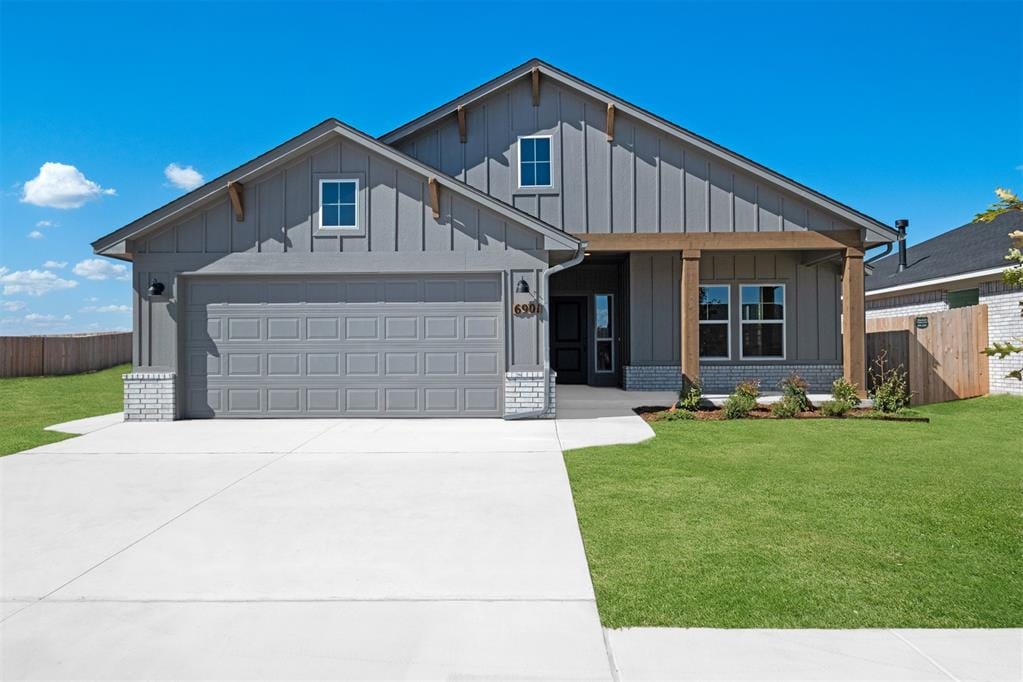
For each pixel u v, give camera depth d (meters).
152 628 3.25
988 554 4.15
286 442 8.52
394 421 10.37
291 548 4.39
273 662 2.91
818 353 14.38
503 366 10.52
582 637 3.11
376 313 10.64
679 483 6.09
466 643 3.07
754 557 4.11
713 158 12.66
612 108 12.59
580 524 4.85
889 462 7.00
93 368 22.77
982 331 13.02
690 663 2.85
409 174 10.52
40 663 2.92
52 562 4.15
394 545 4.44
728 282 14.45
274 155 10.28
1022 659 2.86
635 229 12.73
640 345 14.41
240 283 10.62
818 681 2.70
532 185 12.85
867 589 3.61
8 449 8.11
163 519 5.07
